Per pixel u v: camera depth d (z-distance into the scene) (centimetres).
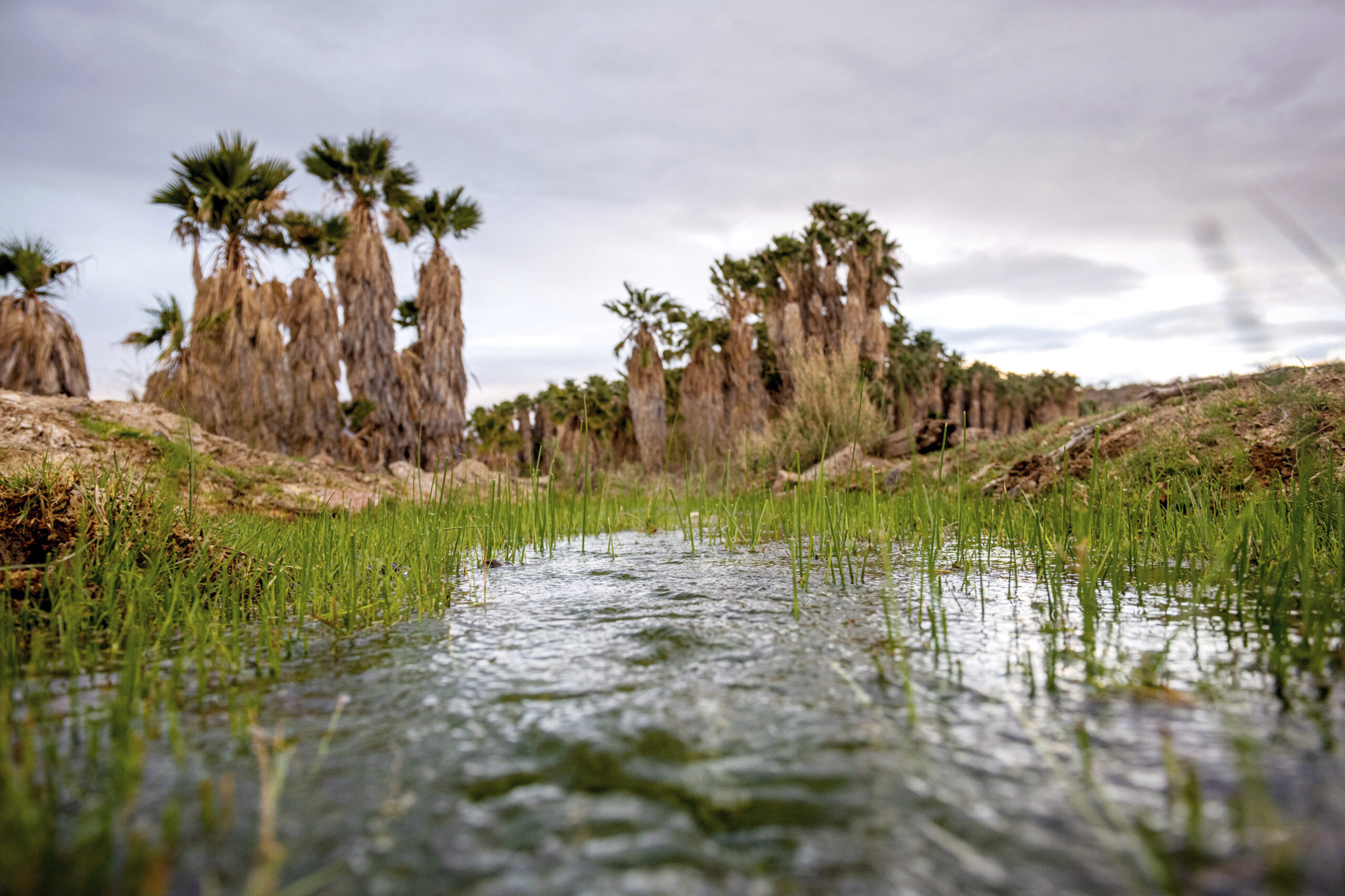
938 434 1079
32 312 1383
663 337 2886
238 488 709
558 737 138
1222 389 636
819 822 104
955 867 92
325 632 235
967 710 148
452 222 2581
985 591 283
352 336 2328
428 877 93
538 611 264
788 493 585
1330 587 221
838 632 221
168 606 248
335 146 2298
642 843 100
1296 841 95
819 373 1214
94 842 100
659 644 209
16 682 174
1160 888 86
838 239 3030
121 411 791
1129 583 282
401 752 133
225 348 1576
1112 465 559
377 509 551
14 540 259
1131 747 127
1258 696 150
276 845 100
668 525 659
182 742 138
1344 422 431
